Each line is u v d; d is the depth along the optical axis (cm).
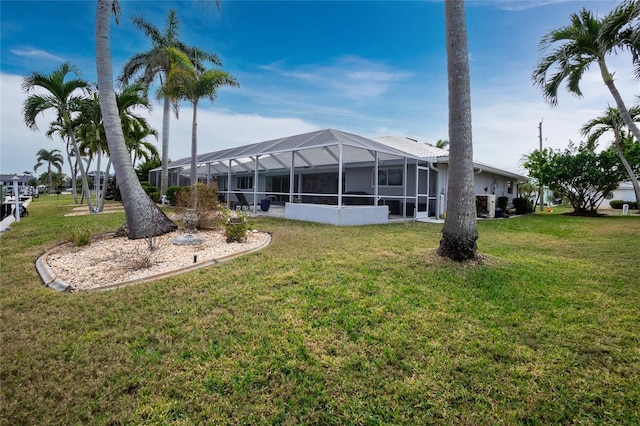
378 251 627
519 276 478
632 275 488
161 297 397
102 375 249
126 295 404
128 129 1697
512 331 312
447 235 554
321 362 261
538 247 730
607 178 1678
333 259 564
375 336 299
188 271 507
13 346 289
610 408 215
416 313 348
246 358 267
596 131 1534
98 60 781
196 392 230
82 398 225
